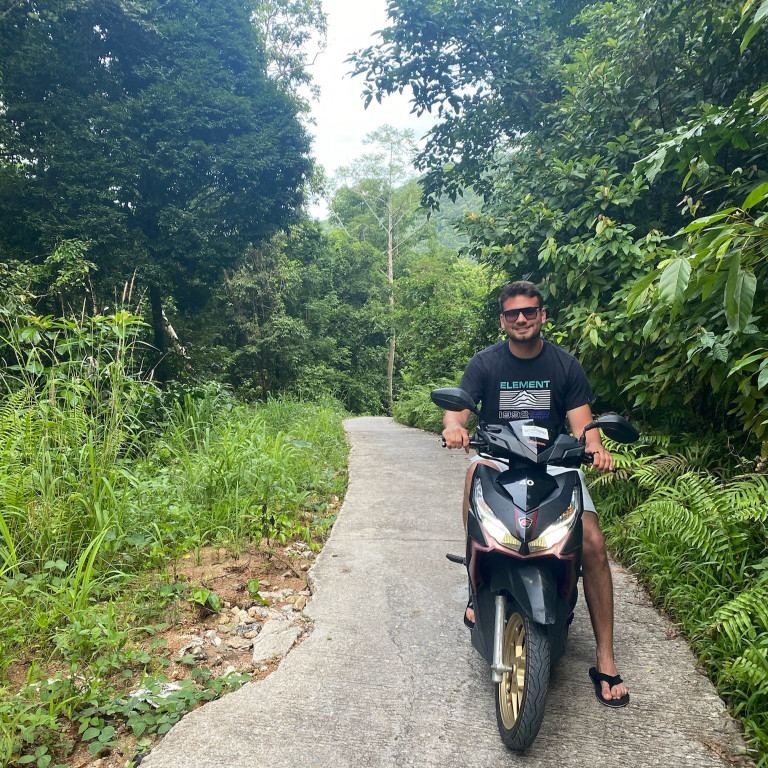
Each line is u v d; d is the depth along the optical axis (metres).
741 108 3.59
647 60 5.54
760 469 3.71
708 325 3.71
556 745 2.23
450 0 8.09
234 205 15.59
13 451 3.90
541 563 2.20
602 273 5.25
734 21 4.64
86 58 14.05
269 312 26.06
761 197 2.22
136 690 2.58
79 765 2.16
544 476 2.38
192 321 20.81
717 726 2.33
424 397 13.99
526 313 2.60
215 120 15.04
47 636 2.89
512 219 6.39
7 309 5.49
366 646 2.99
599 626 2.53
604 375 5.16
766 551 3.21
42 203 13.23
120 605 3.25
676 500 3.67
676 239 5.25
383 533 4.74
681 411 4.70
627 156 5.76
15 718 2.20
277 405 10.64
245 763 2.14
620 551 4.09
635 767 2.12
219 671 2.82
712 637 2.85
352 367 35.06
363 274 36.53
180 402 7.14
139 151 13.95
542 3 8.56
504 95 8.29
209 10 15.75
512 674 2.28
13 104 13.08
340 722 2.38
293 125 16.41
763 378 2.51
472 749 2.22
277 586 3.78
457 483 6.51
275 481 5.27
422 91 8.85
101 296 13.36
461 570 3.96
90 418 4.39
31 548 3.55
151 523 3.93
